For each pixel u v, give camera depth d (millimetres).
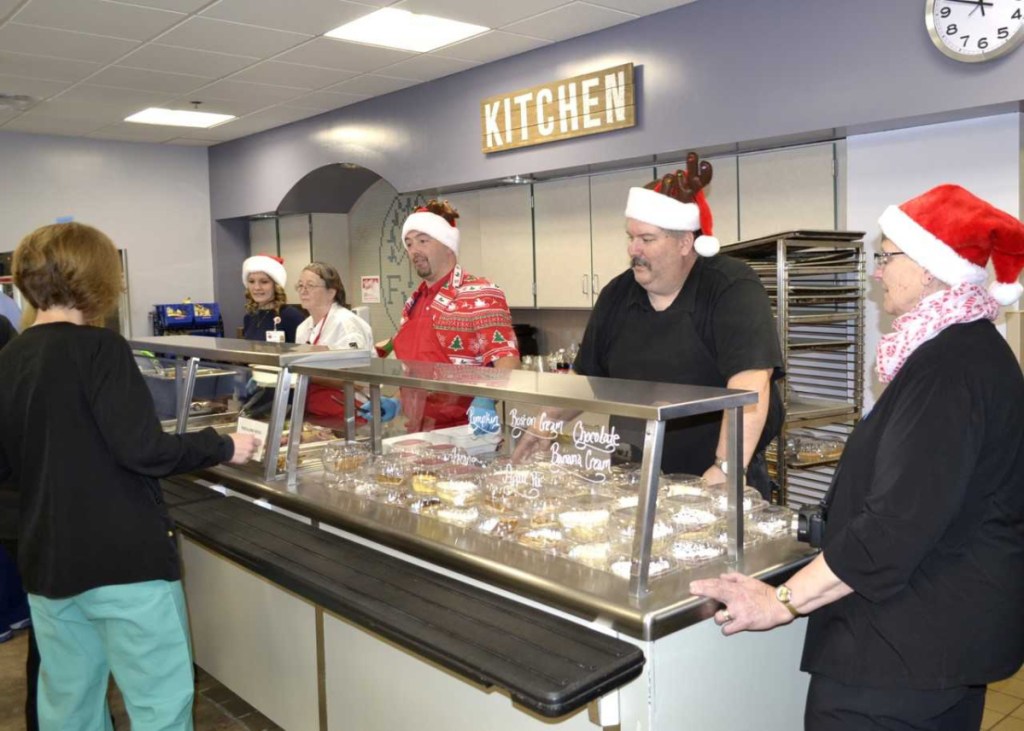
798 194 3936
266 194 7070
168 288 7688
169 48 4551
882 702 1374
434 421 2432
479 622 1564
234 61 4824
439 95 5348
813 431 4086
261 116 6410
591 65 4438
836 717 1427
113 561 1732
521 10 4012
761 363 1963
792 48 3621
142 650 1809
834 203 3807
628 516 1706
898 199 3566
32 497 1742
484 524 1871
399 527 1929
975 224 1347
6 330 3164
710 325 2092
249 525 2191
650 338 2197
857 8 3393
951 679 1320
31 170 6914
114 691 2924
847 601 1433
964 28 3070
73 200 7133
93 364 1719
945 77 3166
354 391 2521
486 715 1750
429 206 3102
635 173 4570
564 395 1648
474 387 1851
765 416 1964
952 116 3285
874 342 3760
